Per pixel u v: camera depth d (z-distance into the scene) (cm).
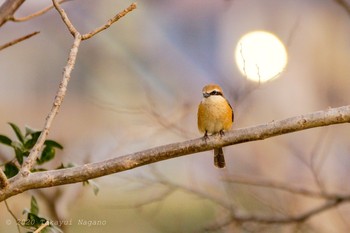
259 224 1148
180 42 2214
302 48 2038
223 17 2239
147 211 1417
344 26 2084
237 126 1156
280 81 1947
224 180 1108
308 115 577
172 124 1117
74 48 576
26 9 2267
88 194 1422
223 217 1188
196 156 1495
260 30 2147
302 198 1423
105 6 2120
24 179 546
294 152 1509
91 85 2012
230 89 1179
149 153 572
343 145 1780
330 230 1455
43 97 2405
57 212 1058
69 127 2030
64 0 754
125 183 1117
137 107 1257
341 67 2055
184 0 2250
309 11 2106
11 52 2388
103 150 1284
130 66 2050
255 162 1742
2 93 2381
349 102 2038
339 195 1109
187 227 1359
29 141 654
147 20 2167
